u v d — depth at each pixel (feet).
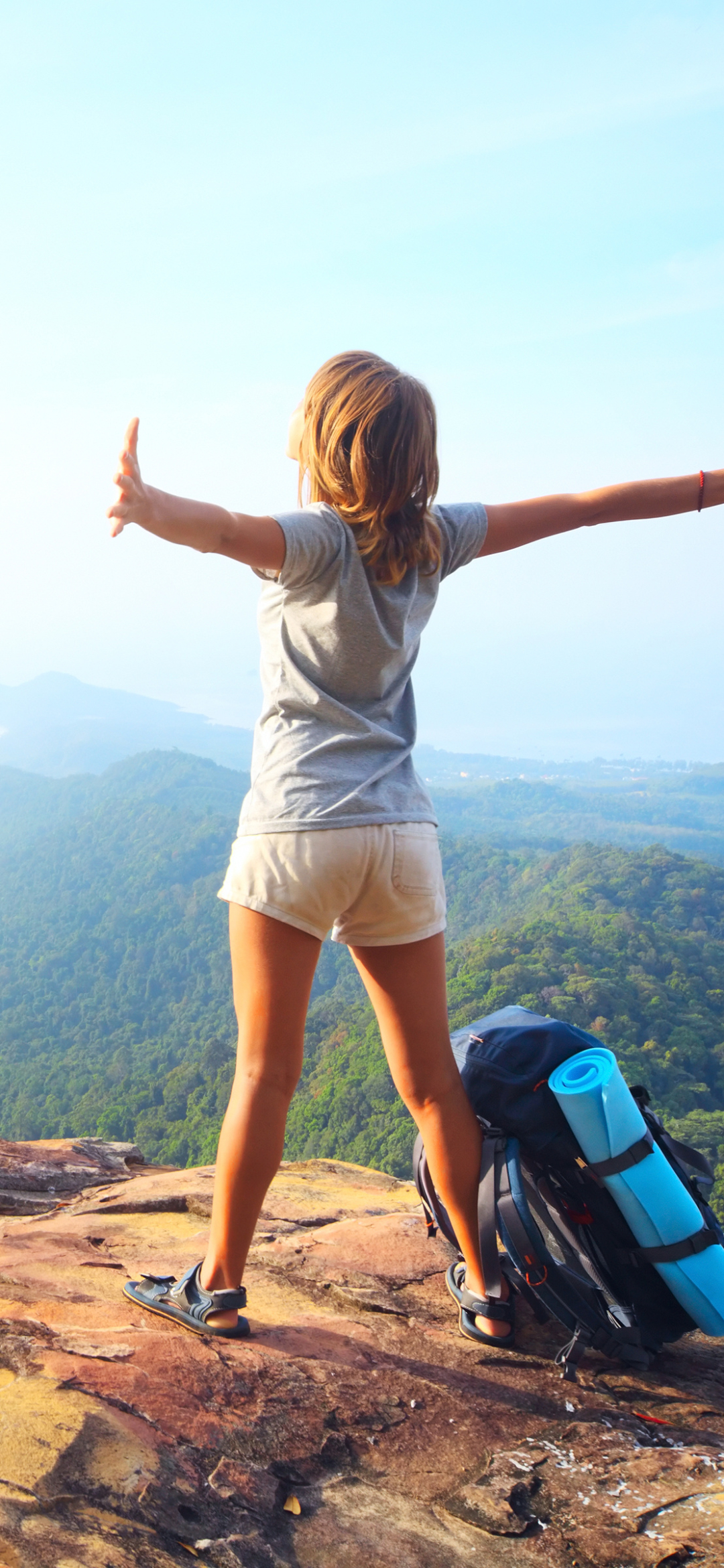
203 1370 5.37
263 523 5.00
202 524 4.68
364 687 5.60
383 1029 6.09
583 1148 5.89
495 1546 4.54
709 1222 6.19
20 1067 426.51
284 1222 8.39
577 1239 6.11
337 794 5.38
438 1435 5.28
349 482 5.21
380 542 5.29
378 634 5.44
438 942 5.92
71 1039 473.26
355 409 5.16
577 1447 5.32
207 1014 474.49
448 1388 5.70
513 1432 5.39
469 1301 6.28
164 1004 511.81
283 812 5.39
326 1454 4.98
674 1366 6.30
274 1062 5.55
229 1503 4.50
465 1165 6.07
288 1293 6.75
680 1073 234.17
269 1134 5.56
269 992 5.47
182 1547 4.17
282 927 5.43
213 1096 299.17
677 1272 5.87
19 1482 4.22
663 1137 6.46
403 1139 219.61
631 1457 5.25
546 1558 4.48
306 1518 4.56
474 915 491.31
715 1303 5.87
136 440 4.36
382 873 5.46
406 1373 5.79
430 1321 6.48
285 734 5.60
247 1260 7.27
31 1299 6.08
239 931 5.54
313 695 5.50
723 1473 5.14
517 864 540.11
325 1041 292.20
